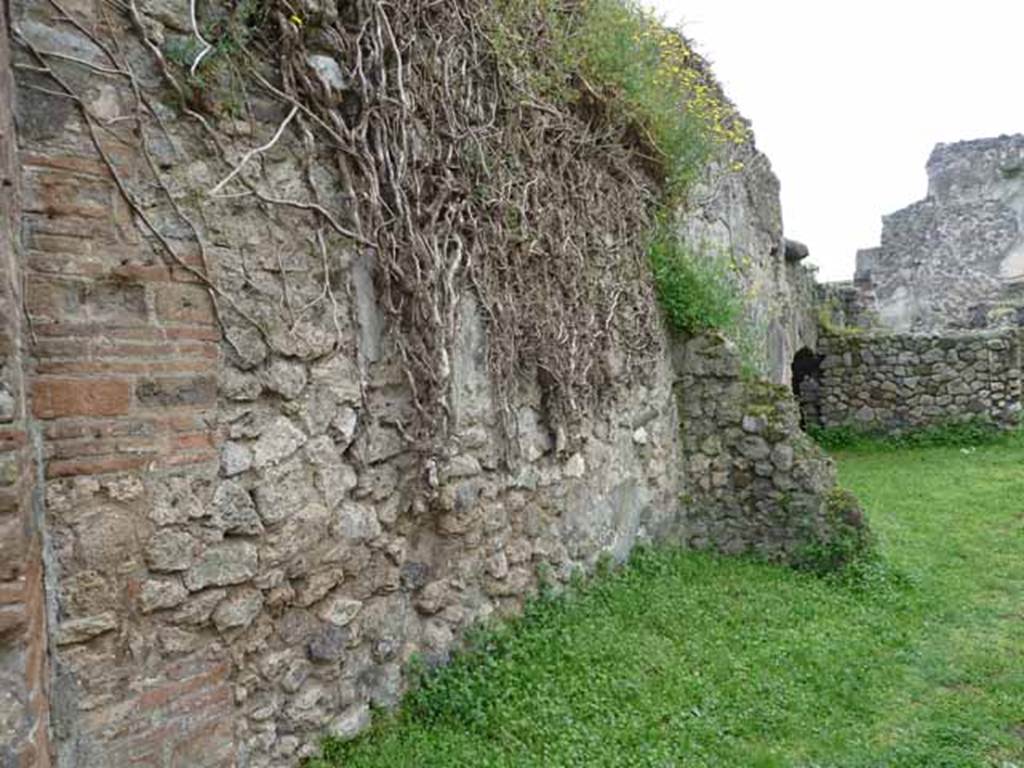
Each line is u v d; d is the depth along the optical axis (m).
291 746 2.59
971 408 11.48
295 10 2.63
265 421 2.51
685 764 2.88
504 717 3.03
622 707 3.26
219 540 2.35
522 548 3.94
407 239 3.06
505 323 3.76
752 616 4.46
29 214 1.95
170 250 2.23
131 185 2.15
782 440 5.74
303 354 2.64
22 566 1.64
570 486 4.42
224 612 2.36
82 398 2.03
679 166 6.03
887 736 3.23
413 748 2.80
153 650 2.17
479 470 3.55
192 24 2.31
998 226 16.97
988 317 14.05
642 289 5.54
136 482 2.14
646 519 5.42
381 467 3.00
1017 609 4.73
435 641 3.29
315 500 2.69
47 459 1.95
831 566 5.45
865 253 18.77
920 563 5.63
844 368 12.16
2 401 1.61
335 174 2.81
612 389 4.97
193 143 2.32
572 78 4.63
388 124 2.99
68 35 2.03
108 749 2.06
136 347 2.15
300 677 2.63
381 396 3.00
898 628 4.42
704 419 5.99
